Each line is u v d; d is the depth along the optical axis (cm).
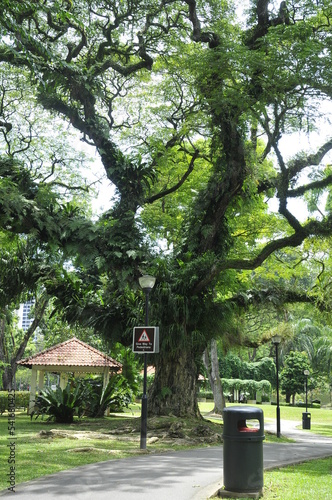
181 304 1931
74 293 2191
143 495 750
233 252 2683
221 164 2048
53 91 2211
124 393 3033
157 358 1998
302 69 1608
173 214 2872
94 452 1223
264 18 1977
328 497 724
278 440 1938
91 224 1894
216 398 3400
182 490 791
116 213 2078
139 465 1044
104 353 3092
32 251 2081
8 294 2223
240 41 2108
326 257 2370
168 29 2414
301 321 5356
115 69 2452
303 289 2420
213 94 1814
